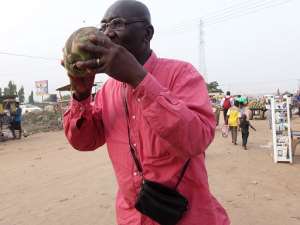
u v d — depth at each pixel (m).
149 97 1.41
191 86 1.65
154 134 1.64
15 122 19.25
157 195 1.69
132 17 1.63
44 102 44.38
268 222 5.32
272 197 6.52
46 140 17.91
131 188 1.79
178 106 1.42
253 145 13.27
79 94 1.79
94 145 2.03
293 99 32.09
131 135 1.74
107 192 7.12
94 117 1.91
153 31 1.73
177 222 1.72
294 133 10.20
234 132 13.45
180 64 1.72
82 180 8.22
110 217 5.70
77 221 5.59
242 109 13.55
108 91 1.89
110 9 1.66
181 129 1.41
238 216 5.58
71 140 1.96
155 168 1.69
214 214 1.81
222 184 7.50
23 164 10.73
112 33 1.62
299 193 6.73
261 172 8.62
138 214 1.79
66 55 1.38
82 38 1.32
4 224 5.57
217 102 39.03
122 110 1.79
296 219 5.41
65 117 1.92
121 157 1.81
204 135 1.49
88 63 1.31
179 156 1.56
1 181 8.42
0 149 15.03
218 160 10.24
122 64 1.35
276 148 9.86
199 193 1.76
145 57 1.74
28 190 7.50
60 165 10.25
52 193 7.21
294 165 9.41
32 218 5.79
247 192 6.88
